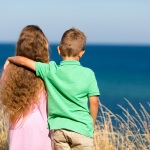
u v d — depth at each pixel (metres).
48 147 4.83
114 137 7.12
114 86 61.34
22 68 4.87
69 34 4.82
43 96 4.86
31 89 4.82
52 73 4.78
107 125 7.19
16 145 4.79
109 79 75.94
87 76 4.80
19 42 4.95
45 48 4.98
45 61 4.97
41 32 4.99
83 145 4.75
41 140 4.79
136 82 70.00
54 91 4.80
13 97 4.82
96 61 144.88
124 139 7.09
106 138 7.02
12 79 4.85
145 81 72.12
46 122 4.85
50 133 4.87
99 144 6.93
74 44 4.79
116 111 29.22
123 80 74.12
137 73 93.00
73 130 4.71
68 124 4.72
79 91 4.75
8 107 4.83
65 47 4.81
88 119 4.79
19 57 4.88
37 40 4.92
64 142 4.81
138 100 40.31
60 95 4.79
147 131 7.06
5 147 6.50
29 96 4.81
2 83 4.89
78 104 4.76
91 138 4.82
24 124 4.79
